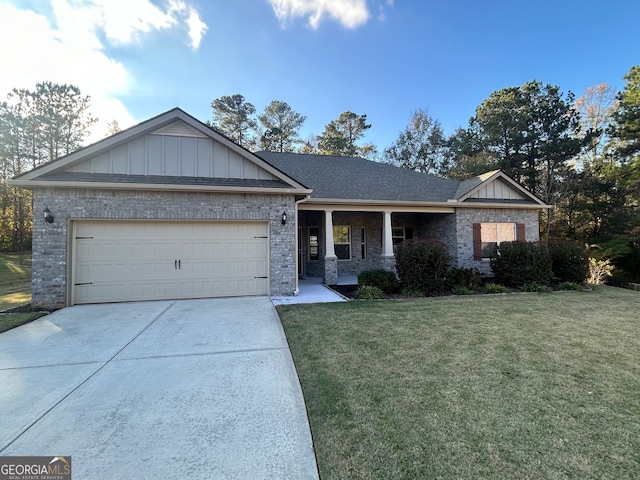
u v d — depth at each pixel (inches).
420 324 247.9
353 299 354.6
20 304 347.6
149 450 105.9
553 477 90.9
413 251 395.5
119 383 154.2
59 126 1038.4
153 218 338.6
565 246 464.4
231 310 298.2
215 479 93.0
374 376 156.9
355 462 98.2
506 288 410.6
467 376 156.5
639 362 174.2
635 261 759.7
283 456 102.8
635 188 775.7
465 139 1138.0
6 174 994.7
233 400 138.0
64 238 318.7
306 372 162.9
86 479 93.3
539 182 918.4
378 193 500.1
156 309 302.5
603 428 114.3
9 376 162.1
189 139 352.8
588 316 274.4
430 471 93.7
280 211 372.5
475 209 516.1
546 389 143.3
